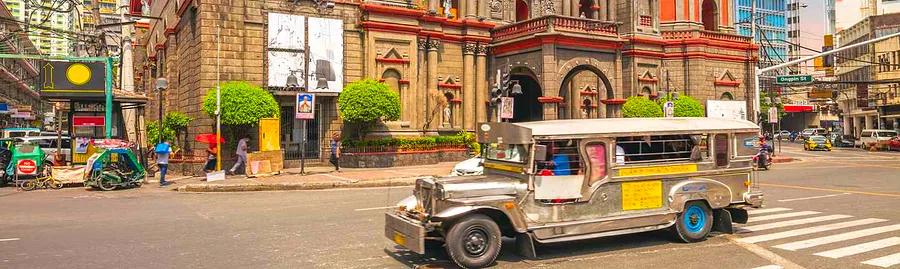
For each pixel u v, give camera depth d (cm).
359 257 833
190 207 1395
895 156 3784
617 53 3073
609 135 861
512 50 3053
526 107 3553
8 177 2058
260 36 2459
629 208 870
